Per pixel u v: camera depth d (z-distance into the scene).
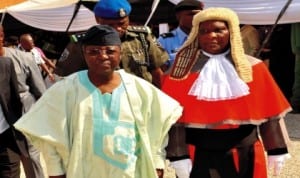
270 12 8.46
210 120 3.14
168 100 2.98
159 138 2.95
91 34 2.84
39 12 13.10
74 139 2.80
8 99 4.19
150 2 11.40
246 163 3.19
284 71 10.21
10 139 4.25
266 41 8.49
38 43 15.30
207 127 3.15
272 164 3.29
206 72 3.19
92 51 2.85
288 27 9.99
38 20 13.16
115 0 3.87
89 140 2.80
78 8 12.08
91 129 2.80
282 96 3.27
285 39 10.08
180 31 4.71
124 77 2.95
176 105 3.00
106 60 2.83
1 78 4.15
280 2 8.40
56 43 15.45
